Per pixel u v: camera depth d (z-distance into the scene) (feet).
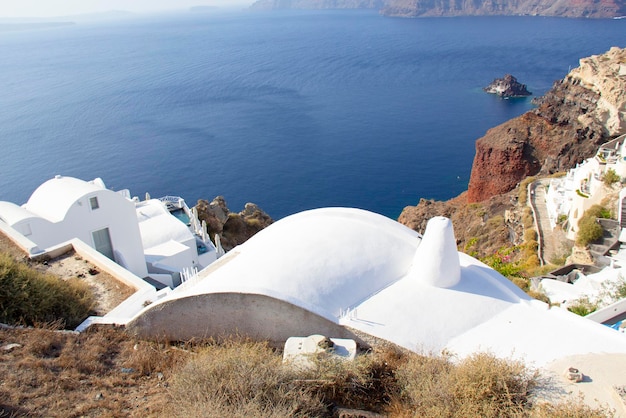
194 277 61.46
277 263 54.49
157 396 41.11
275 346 50.85
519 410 36.35
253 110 535.19
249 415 34.73
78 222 87.71
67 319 57.06
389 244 58.54
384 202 301.63
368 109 518.78
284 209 294.25
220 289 50.16
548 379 40.19
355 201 303.27
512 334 47.96
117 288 67.67
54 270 72.69
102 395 40.68
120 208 92.68
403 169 348.79
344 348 45.19
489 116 467.11
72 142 422.00
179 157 381.60
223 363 40.78
